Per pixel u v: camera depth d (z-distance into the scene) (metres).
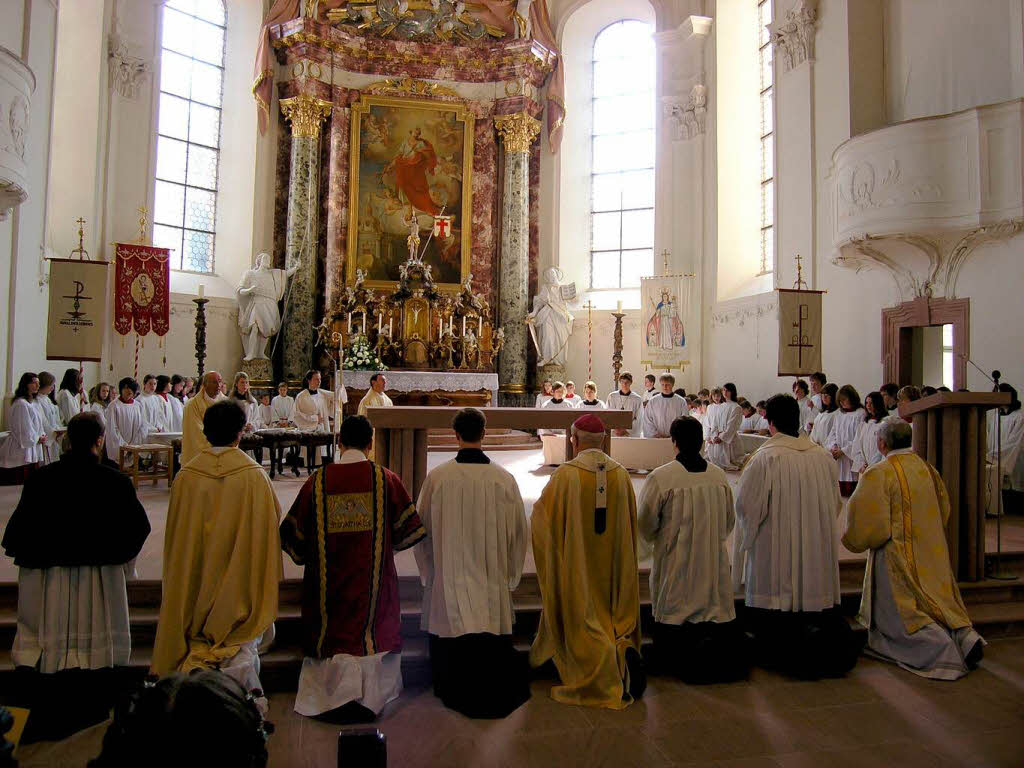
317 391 10.33
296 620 4.59
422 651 4.57
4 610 4.59
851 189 9.98
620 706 4.03
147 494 8.58
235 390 9.15
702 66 15.74
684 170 15.86
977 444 5.64
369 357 14.70
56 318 7.96
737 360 14.38
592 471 4.43
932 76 10.80
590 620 4.26
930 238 9.63
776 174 13.27
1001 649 5.02
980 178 8.84
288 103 15.76
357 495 4.06
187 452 6.60
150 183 14.38
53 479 3.78
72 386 10.23
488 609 4.15
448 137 16.73
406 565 5.43
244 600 3.95
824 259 12.10
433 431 14.62
